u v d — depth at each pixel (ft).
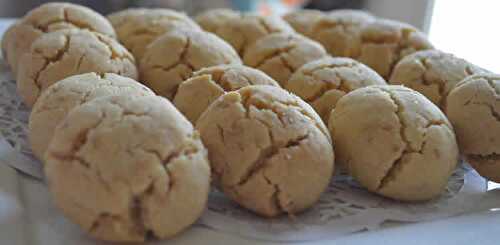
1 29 1.53
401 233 0.95
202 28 1.49
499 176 1.06
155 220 0.88
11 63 1.29
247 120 0.96
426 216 0.99
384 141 1.00
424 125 1.01
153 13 1.41
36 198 0.96
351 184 1.07
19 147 1.07
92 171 0.86
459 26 1.83
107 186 0.86
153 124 0.89
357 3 2.08
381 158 1.00
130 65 1.19
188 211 0.90
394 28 1.34
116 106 0.91
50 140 0.99
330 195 1.03
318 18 1.50
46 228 0.91
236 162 0.95
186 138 0.90
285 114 0.97
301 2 2.23
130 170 0.86
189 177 0.89
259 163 0.96
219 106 0.99
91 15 1.29
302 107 1.00
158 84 1.20
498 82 1.07
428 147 1.00
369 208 1.00
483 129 1.05
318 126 1.00
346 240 0.93
